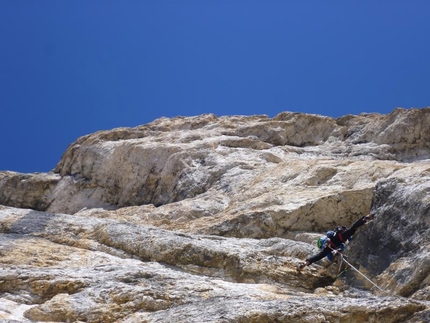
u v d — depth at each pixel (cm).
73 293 1245
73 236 1697
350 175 1975
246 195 2083
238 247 1554
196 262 1506
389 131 2833
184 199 2419
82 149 3067
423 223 1385
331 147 2886
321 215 1806
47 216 1816
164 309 1169
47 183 3072
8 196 3123
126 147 2822
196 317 1044
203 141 2753
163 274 1305
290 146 2883
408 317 1031
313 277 1449
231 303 1074
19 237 1667
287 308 1038
